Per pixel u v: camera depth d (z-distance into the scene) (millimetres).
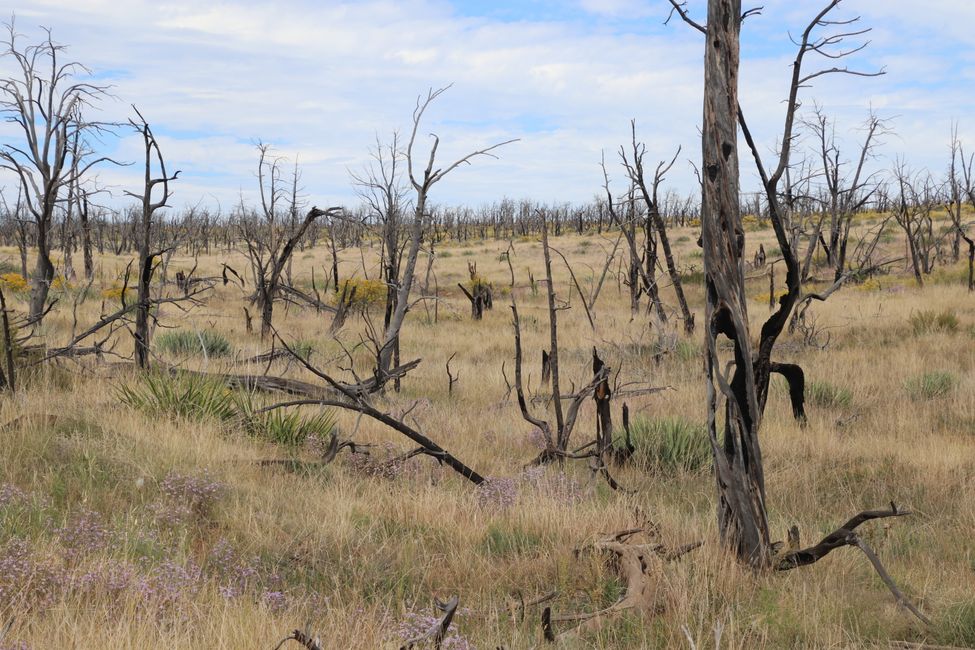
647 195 21594
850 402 13281
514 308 9062
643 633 4746
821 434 10844
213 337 17391
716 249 5766
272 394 11898
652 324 21328
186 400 9703
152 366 13008
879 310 24391
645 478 9172
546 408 12430
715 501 8523
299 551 6070
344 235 79062
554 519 6793
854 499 8703
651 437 9930
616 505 7254
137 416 8969
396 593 5570
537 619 5164
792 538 6137
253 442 9117
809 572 6172
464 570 5953
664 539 6453
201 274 49844
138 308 12539
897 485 9078
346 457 9117
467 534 6594
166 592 4773
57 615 4246
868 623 5324
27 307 22875
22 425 7730
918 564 6660
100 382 10930
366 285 30312
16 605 4445
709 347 5883
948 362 16656
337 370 15898
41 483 6633
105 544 5598
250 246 28531
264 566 5719
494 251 69625
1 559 4957
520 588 5758
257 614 4602
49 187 14477
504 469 9062
